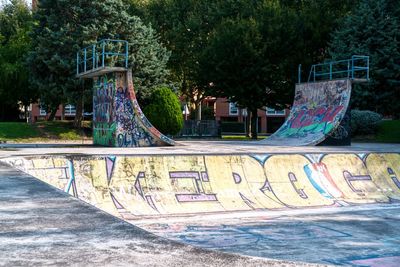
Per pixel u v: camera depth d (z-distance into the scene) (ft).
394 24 99.35
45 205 18.95
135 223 35.76
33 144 75.72
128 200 41.22
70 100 95.81
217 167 46.93
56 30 97.81
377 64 99.50
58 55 94.02
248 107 114.73
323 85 80.64
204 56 114.62
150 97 98.78
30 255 11.87
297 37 112.47
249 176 47.75
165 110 90.63
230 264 11.18
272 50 110.93
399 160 56.70
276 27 110.93
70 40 95.04
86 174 41.88
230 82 111.86
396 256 26.17
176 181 44.37
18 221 15.84
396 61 99.71
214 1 132.67
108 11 98.94
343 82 76.18
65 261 11.34
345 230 33.65
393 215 40.70
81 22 98.43
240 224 35.53
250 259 11.64
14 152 49.80
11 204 19.13
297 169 50.60
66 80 96.37
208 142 82.07
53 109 115.85
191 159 46.03
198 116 157.28
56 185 40.42
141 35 103.24
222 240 29.86
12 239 13.44
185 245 12.84
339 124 72.59
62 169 41.47
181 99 161.58
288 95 113.80
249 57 107.96
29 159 41.01
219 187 45.52
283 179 49.01
